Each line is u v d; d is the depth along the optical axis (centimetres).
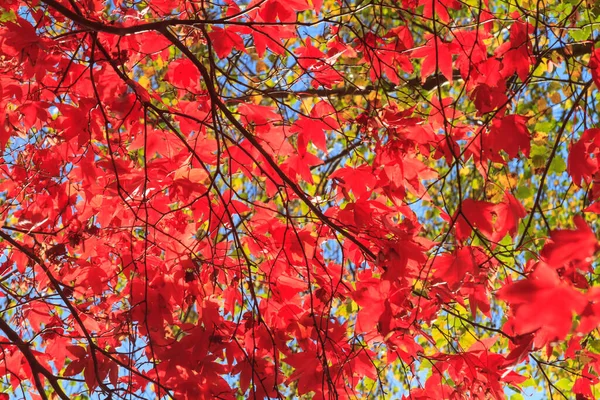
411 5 308
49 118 291
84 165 265
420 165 270
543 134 289
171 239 267
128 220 296
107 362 252
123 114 247
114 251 295
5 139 261
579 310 105
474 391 267
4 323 262
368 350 269
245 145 278
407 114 264
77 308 287
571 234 109
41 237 304
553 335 117
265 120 268
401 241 230
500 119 249
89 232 272
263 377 254
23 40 211
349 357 265
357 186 265
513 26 265
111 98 262
